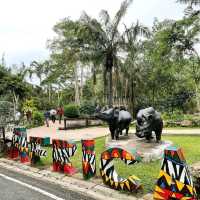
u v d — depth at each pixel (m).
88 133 20.88
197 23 31.19
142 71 37.25
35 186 8.06
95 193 7.19
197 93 32.00
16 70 56.41
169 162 5.94
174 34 32.03
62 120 35.19
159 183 6.09
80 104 38.59
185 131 19.08
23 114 30.48
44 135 20.73
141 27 27.81
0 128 13.34
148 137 12.42
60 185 8.04
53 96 63.41
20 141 10.98
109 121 13.57
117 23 27.97
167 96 38.47
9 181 8.71
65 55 32.88
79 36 28.09
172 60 33.66
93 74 29.47
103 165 7.52
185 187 5.72
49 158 11.17
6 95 33.62
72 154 8.84
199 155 11.03
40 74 60.00
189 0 27.70
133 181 6.87
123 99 33.91
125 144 12.02
